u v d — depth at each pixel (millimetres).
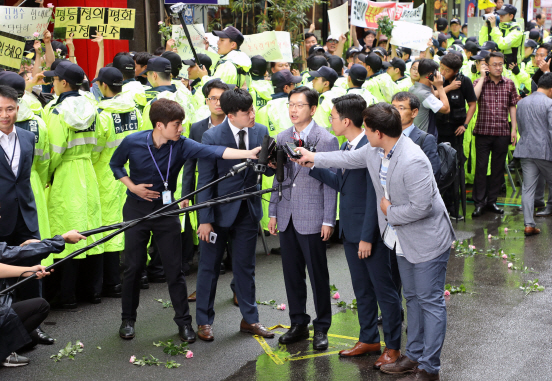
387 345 4273
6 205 4547
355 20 10172
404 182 3773
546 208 8922
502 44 10938
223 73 6883
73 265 5336
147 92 6039
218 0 8008
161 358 4410
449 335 4805
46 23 5883
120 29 6609
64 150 5164
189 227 6371
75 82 5156
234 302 5527
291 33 10469
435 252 3863
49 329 4949
